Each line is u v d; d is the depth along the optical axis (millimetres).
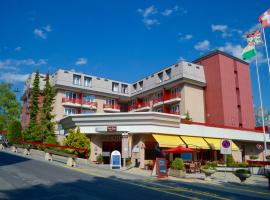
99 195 11938
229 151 20500
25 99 64250
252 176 25844
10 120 60531
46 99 44625
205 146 36562
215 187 17312
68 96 54031
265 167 27391
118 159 27562
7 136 46906
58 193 11922
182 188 15578
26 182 14195
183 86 48750
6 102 61406
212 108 49562
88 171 21406
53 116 44625
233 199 12648
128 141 33000
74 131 34656
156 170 22922
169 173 23750
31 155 31938
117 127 33531
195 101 49500
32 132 44000
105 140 35312
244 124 50969
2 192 11492
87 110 55906
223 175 26172
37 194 11508
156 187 15305
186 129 36344
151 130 33031
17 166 20250
